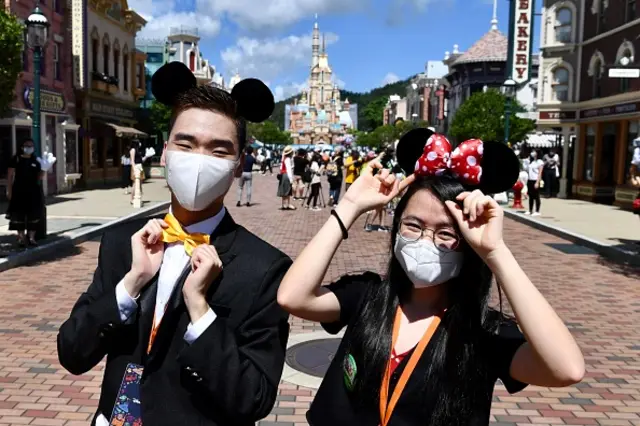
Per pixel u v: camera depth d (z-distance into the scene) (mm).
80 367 2072
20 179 10461
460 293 2055
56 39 22438
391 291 2115
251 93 2160
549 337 1749
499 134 27781
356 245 12398
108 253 2211
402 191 2111
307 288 2027
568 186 25172
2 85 9680
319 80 150625
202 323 1910
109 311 1992
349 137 119375
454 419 1907
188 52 46062
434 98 61344
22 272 9203
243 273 2070
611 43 21641
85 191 24031
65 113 23438
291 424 4328
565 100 24484
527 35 27969
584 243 12828
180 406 1949
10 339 6090
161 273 2033
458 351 1962
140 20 32000
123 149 31016
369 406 2000
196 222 2137
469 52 42750
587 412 4695
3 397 4727
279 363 2066
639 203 11375
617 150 21969
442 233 1989
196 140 2045
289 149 19438
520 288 1805
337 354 2148
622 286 8992
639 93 19188
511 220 18094
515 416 4602
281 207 20188
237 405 1884
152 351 1988
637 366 5695
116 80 28656
